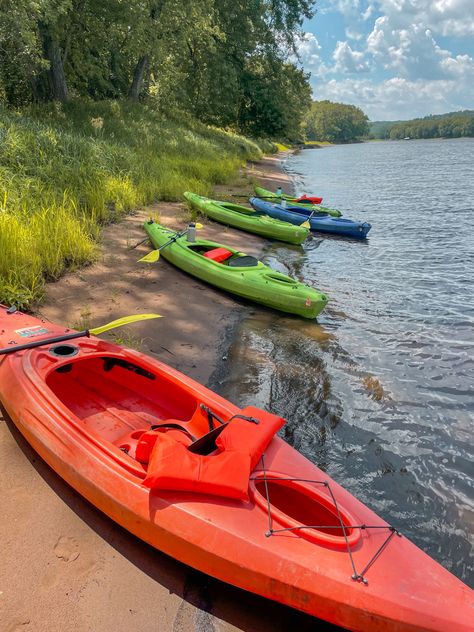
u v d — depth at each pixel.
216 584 2.94
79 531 3.17
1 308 5.36
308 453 4.36
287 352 6.20
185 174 16.36
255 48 34.88
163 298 7.35
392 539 2.90
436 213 16.91
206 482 2.92
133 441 3.80
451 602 2.55
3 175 9.13
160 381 4.34
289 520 2.87
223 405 3.89
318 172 33.56
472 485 4.16
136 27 20.86
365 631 2.49
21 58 17.39
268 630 2.71
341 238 12.88
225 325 6.80
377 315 7.61
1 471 3.59
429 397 5.39
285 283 7.53
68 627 2.60
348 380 5.62
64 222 8.36
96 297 7.02
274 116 37.78
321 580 2.57
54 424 3.52
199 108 35.22
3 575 2.83
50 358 4.24
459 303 8.21
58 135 11.82
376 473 4.21
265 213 14.09
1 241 6.80
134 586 2.86
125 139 17.38
